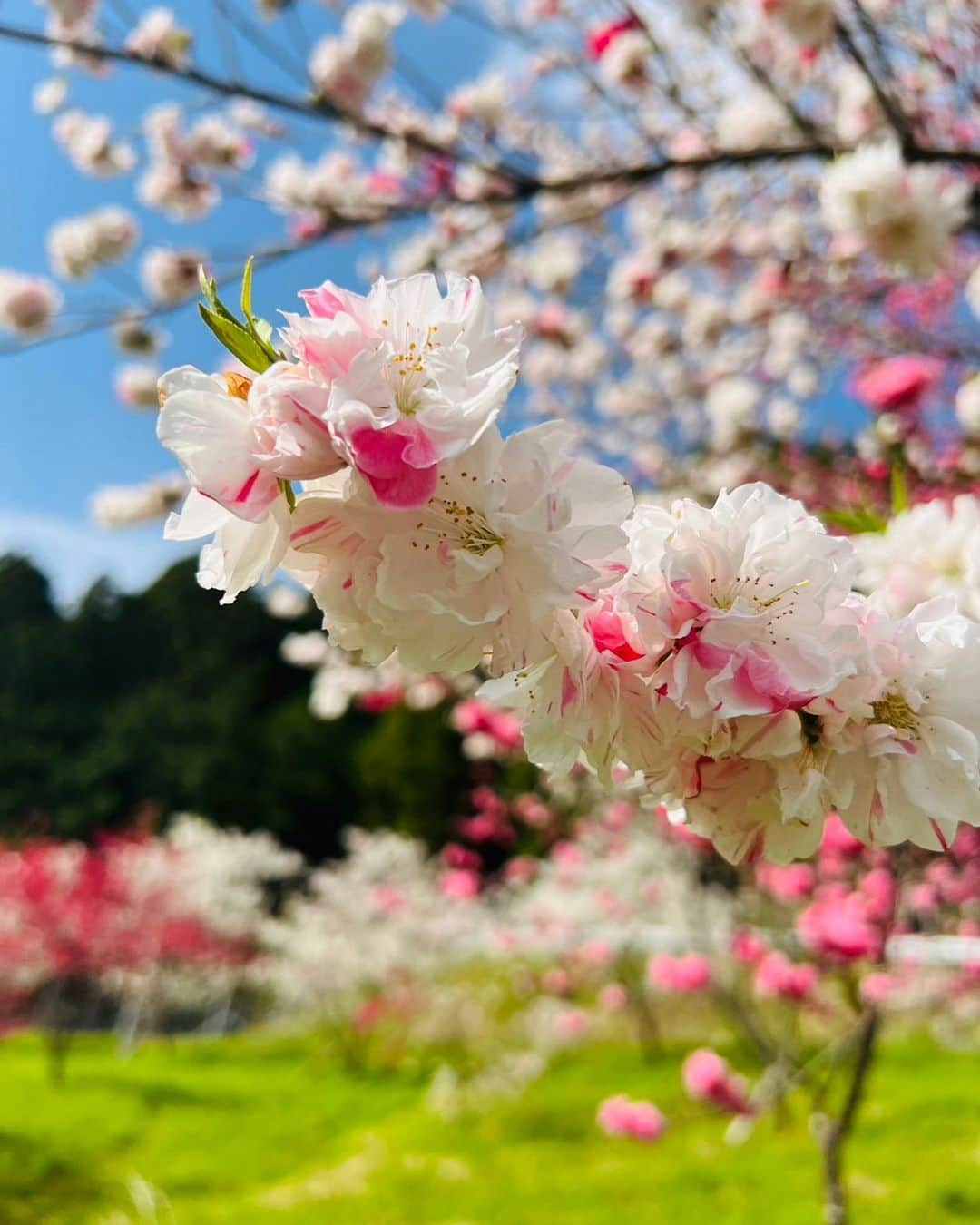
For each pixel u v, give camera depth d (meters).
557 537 0.83
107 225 4.27
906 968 5.31
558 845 8.16
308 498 0.84
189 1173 6.60
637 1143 6.23
